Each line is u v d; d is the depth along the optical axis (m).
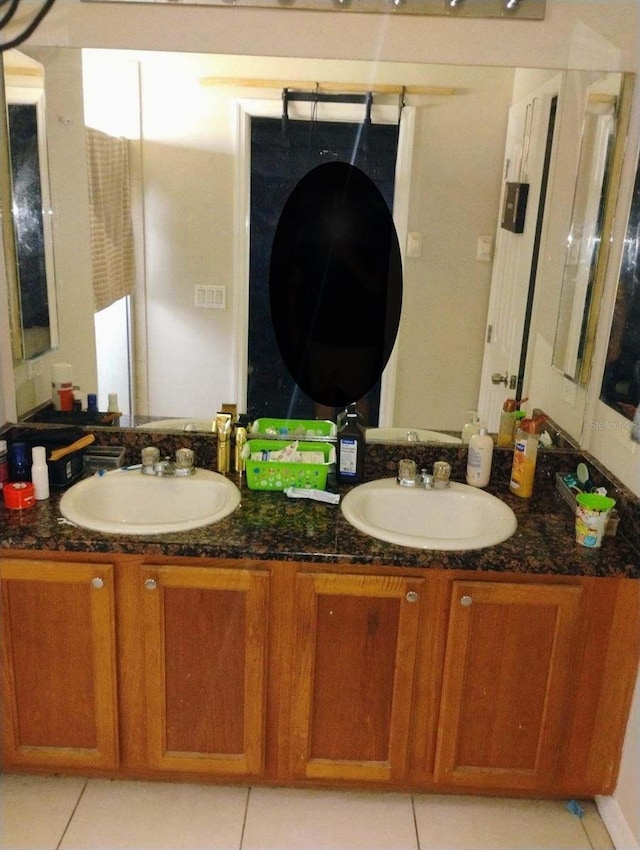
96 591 1.80
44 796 2.01
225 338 2.23
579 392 2.21
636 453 1.87
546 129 2.02
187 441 2.26
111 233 2.13
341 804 2.02
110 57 1.99
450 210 2.11
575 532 1.89
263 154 2.08
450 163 2.07
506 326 2.19
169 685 1.89
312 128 2.06
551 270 2.12
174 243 2.14
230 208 2.13
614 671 1.85
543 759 1.92
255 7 1.95
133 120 2.05
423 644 1.84
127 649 1.87
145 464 2.14
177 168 2.09
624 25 1.91
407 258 2.15
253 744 1.92
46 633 1.85
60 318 2.18
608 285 2.08
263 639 1.83
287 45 1.98
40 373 2.22
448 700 1.86
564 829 1.96
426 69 2.00
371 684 1.87
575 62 1.96
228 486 2.08
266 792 2.05
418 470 2.26
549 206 2.08
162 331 2.22
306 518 1.93
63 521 1.85
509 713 1.89
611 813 1.95
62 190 2.08
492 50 1.97
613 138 1.99
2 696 1.91
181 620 1.83
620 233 2.01
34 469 1.96
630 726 1.87
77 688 1.90
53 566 1.78
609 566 1.75
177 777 2.04
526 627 1.81
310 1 1.94
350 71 2.00
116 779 2.07
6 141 2.04
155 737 1.93
